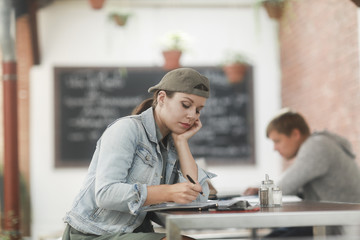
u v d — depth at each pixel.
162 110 2.14
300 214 1.73
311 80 5.79
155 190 1.93
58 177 6.69
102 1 5.87
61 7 6.73
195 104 2.09
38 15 6.64
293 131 3.51
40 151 6.68
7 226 4.56
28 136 6.23
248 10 6.89
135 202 1.92
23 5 6.01
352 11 4.75
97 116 6.76
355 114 4.77
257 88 6.88
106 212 2.04
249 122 6.86
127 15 6.20
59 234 4.77
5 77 4.65
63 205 6.68
